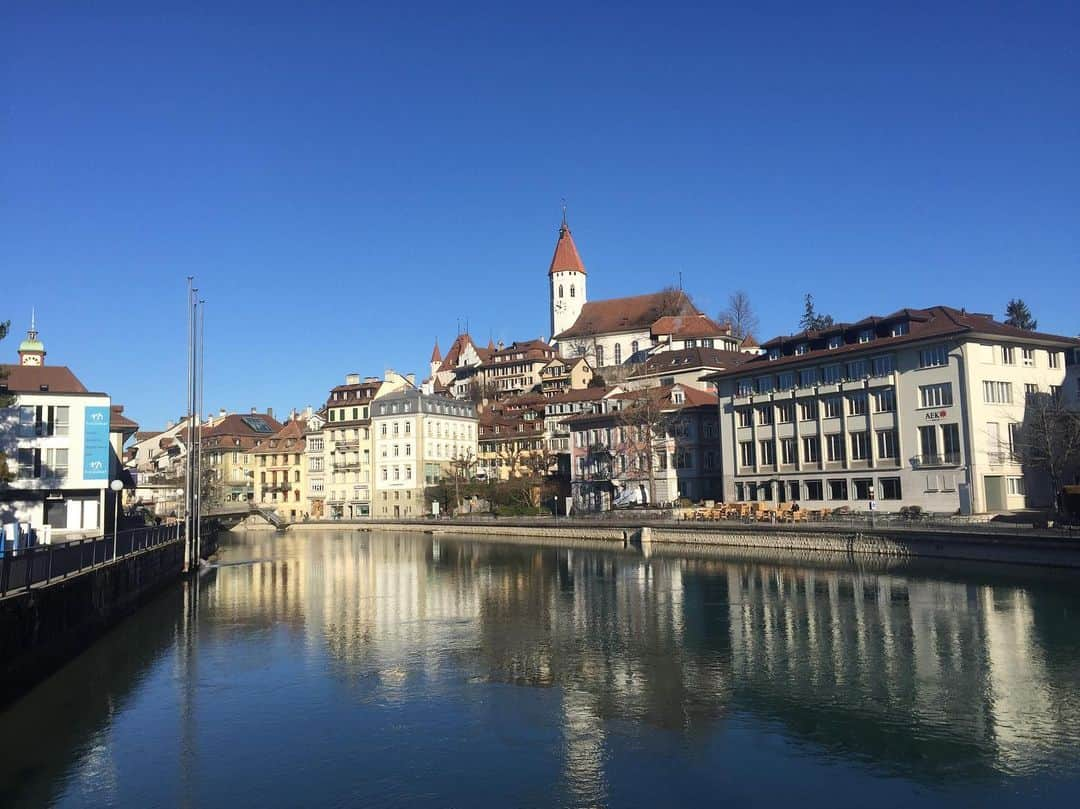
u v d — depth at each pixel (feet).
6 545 115.75
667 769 72.23
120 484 166.91
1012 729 80.18
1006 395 244.22
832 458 281.13
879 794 66.74
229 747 78.28
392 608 156.25
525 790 68.08
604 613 144.97
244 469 527.40
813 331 303.07
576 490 393.70
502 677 102.12
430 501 464.65
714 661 107.96
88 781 70.54
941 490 244.01
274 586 193.47
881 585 164.86
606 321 621.72
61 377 228.02
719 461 349.41
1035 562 173.37
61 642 110.01
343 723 84.89
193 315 231.30
